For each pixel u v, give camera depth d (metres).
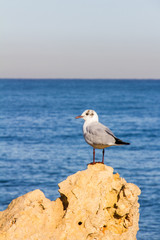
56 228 9.24
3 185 26.78
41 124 65.44
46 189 25.75
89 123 12.29
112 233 9.62
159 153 40.16
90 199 9.55
